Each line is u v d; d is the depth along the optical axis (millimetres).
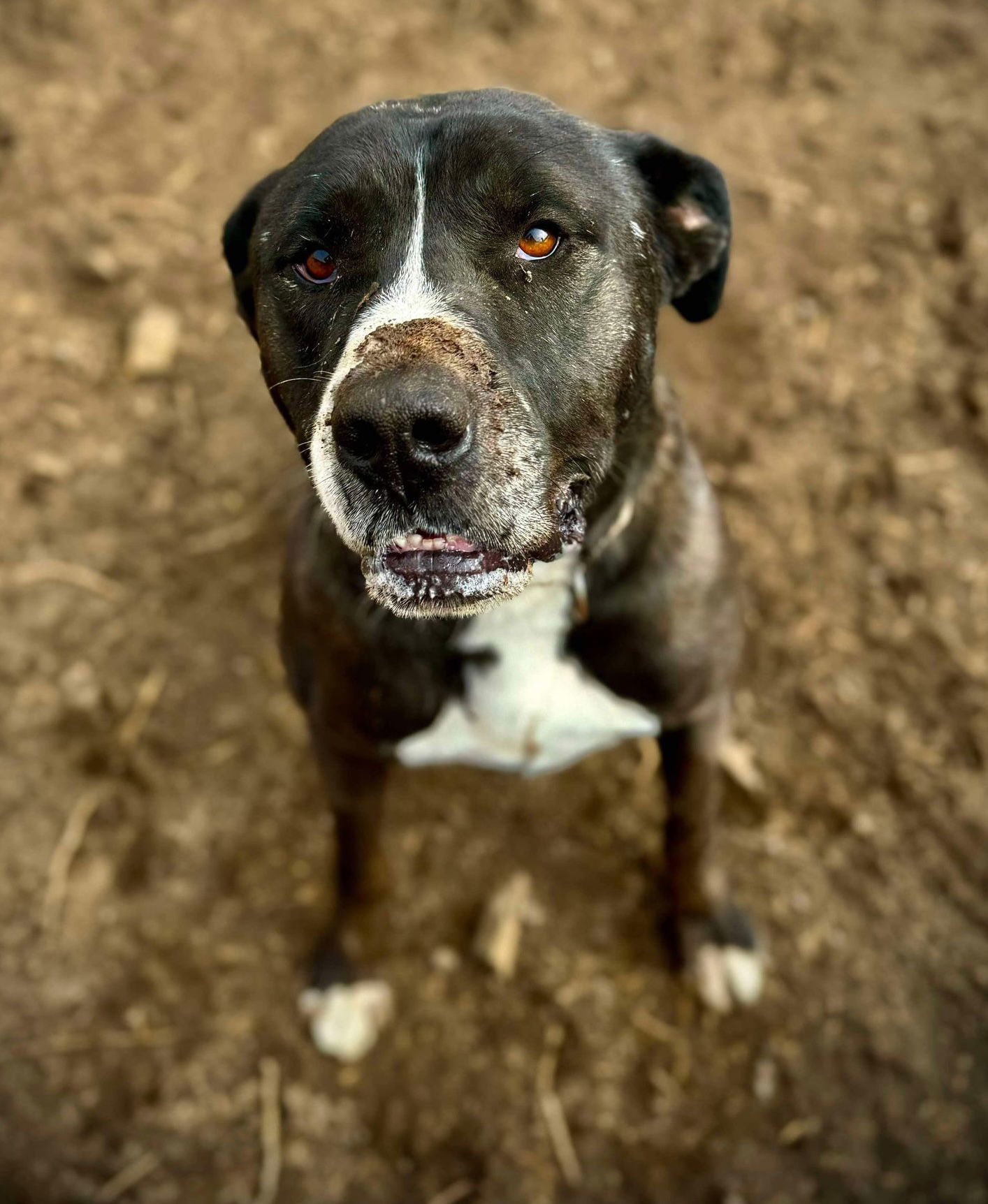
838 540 706
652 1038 582
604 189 387
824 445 737
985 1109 558
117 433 750
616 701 481
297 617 479
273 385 433
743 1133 559
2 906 616
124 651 684
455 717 479
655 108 880
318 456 361
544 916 614
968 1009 578
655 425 453
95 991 597
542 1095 568
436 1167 555
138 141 857
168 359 770
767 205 828
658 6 930
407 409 322
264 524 721
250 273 445
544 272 372
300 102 880
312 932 614
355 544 365
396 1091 571
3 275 794
